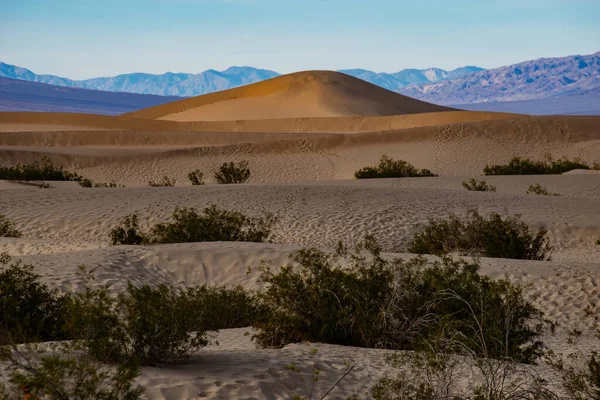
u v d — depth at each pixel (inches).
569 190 1174.3
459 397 228.8
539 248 652.7
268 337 342.0
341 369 273.7
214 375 242.4
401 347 331.0
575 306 445.1
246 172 1621.6
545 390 235.0
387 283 355.3
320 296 345.7
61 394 176.2
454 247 667.4
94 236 744.3
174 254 546.3
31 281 338.0
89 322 243.3
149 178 1734.7
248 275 525.0
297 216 809.5
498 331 295.6
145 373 234.1
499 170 1699.1
